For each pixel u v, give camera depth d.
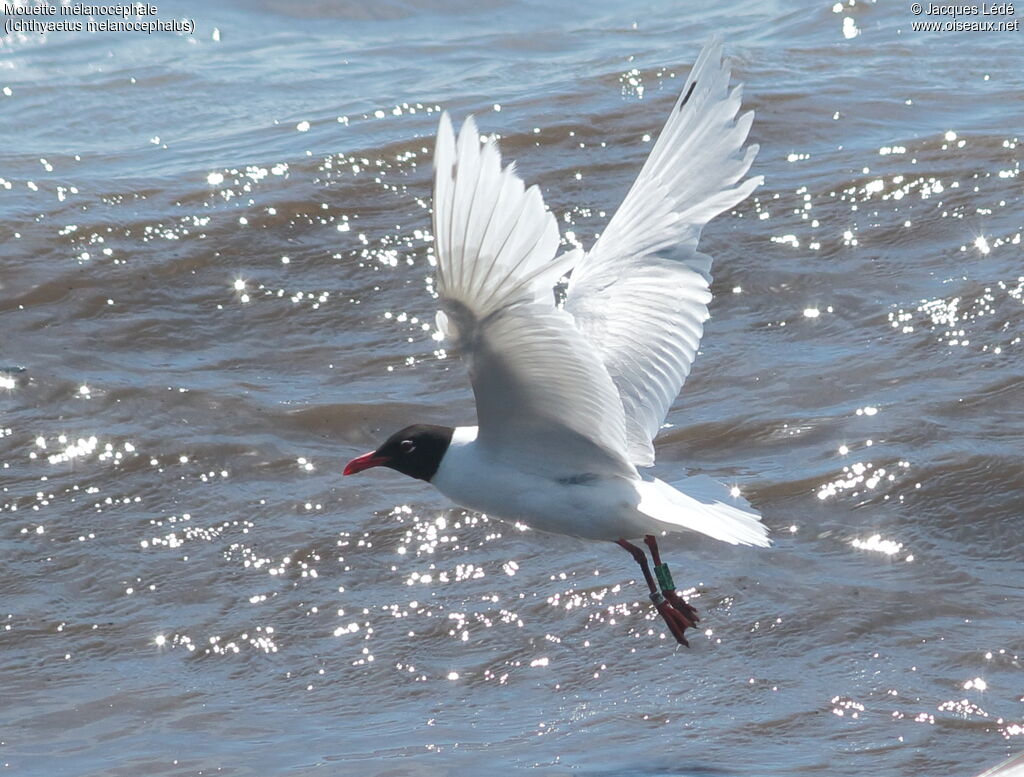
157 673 10.77
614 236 9.19
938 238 16.47
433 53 23.89
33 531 12.43
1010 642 10.59
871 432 13.16
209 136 20.00
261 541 12.30
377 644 11.02
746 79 20.97
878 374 14.14
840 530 12.03
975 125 19.09
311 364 14.87
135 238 16.81
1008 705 9.91
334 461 13.34
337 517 12.57
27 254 16.33
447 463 8.69
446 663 10.77
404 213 17.66
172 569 11.99
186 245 16.72
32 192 17.81
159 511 12.70
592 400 7.69
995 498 12.26
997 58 22.08
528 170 18.31
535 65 22.78
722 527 8.07
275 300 15.89
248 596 11.65
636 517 8.49
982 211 16.89
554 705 10.20
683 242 8.88
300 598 11.60
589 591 11.48
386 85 22.03
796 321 15.19
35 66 23.14
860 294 15.52
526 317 7.02
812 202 17.28
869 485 12.47
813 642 10.74
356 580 11.80
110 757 9.69
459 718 10.09
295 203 17.66
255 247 16.83
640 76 21.23
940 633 10.75
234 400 14.12
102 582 11.85
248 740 9.88
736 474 12.77
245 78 22.48
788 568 11.62
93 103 21.39
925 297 15.36
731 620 11.00
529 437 8.32
